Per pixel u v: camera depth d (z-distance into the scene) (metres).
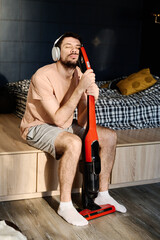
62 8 4.36
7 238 1.61
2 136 2.54
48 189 2.28
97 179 1.98
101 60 4.66
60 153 2.08
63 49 2.05
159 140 2.60
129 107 3.04
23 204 2.17
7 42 4.23
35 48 4.36
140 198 2.35
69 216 1.94
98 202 2.16
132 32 4.72
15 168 2.17
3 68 4.28
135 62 4.83
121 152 2.44
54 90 2.11
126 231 1.90
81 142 1.99
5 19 4.16
